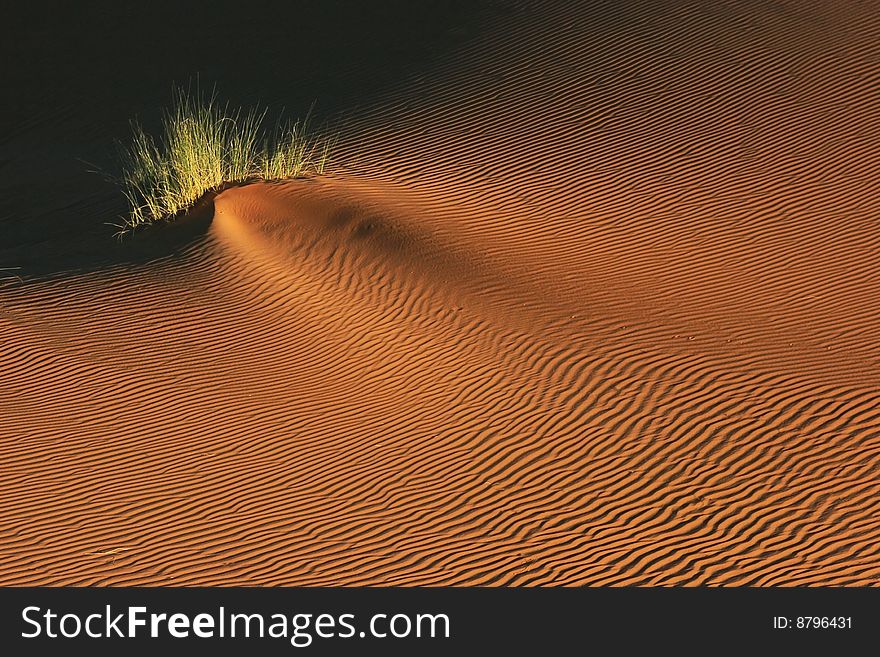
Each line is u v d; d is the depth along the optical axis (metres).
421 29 29.73
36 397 15.26
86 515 12.38
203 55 30.44
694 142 22.95
